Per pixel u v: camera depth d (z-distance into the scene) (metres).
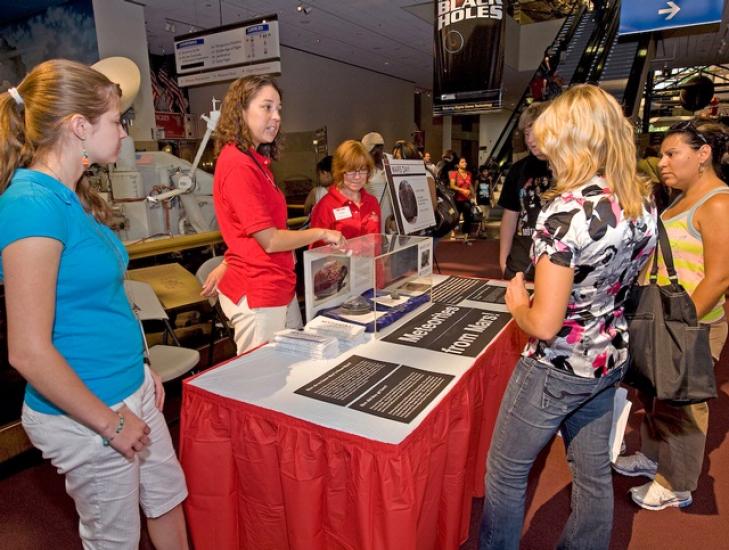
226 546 1.35
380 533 1.08
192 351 2.37
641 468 2.06
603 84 7.80
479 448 1.70
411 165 2.79
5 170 0.92
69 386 0.89
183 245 2.99
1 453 2.14
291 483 1.15
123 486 1.08
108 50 5.38
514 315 1.18
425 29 7.60
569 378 1.13
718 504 1.90
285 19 6.95
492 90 4.23
